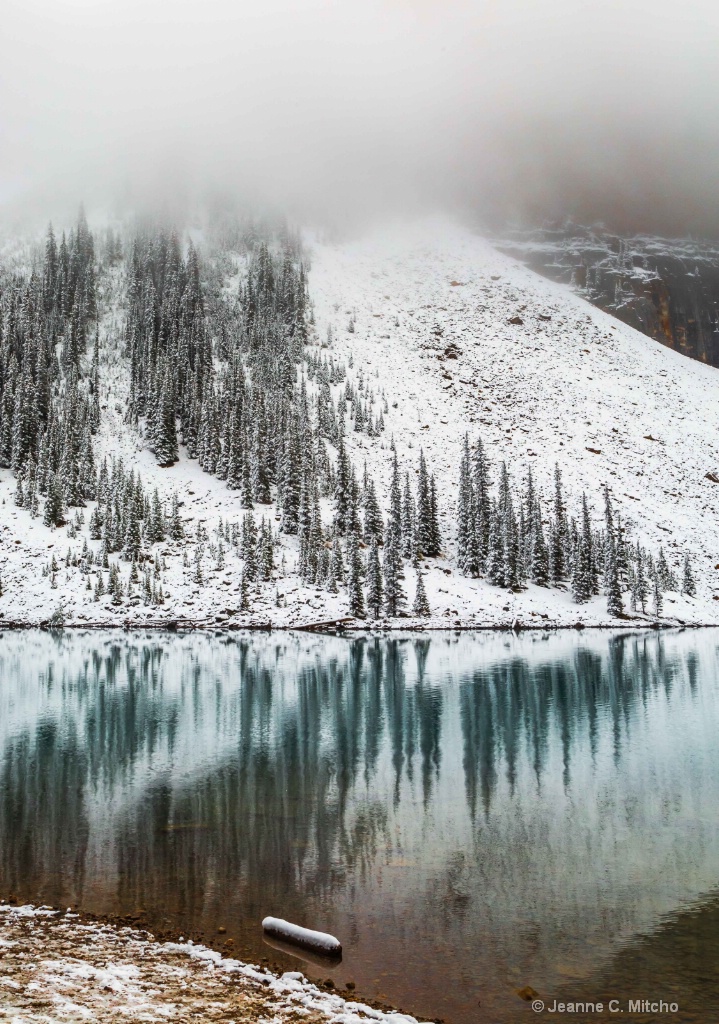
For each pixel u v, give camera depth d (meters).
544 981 13.77
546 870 19.73
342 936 15.53
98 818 24.17
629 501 171.25
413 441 184.12
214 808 25.47
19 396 151.25
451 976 13.90
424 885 18.58
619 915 16.91
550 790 28.00
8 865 19.67
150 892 17.81
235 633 101.19
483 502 139.62
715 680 59.19
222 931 15.59
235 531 127.31
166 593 111.94
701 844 21.81
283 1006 11.98
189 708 47.28
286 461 137.50
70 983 12.41
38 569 114.94
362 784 28.88
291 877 18.97
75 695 52.41
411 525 134.38
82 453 147.88
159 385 168.75
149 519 127.00
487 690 54.53
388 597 112.06
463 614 114.50
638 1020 12.31
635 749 35.38
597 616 121.00
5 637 94.19
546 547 135.88
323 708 47.19
